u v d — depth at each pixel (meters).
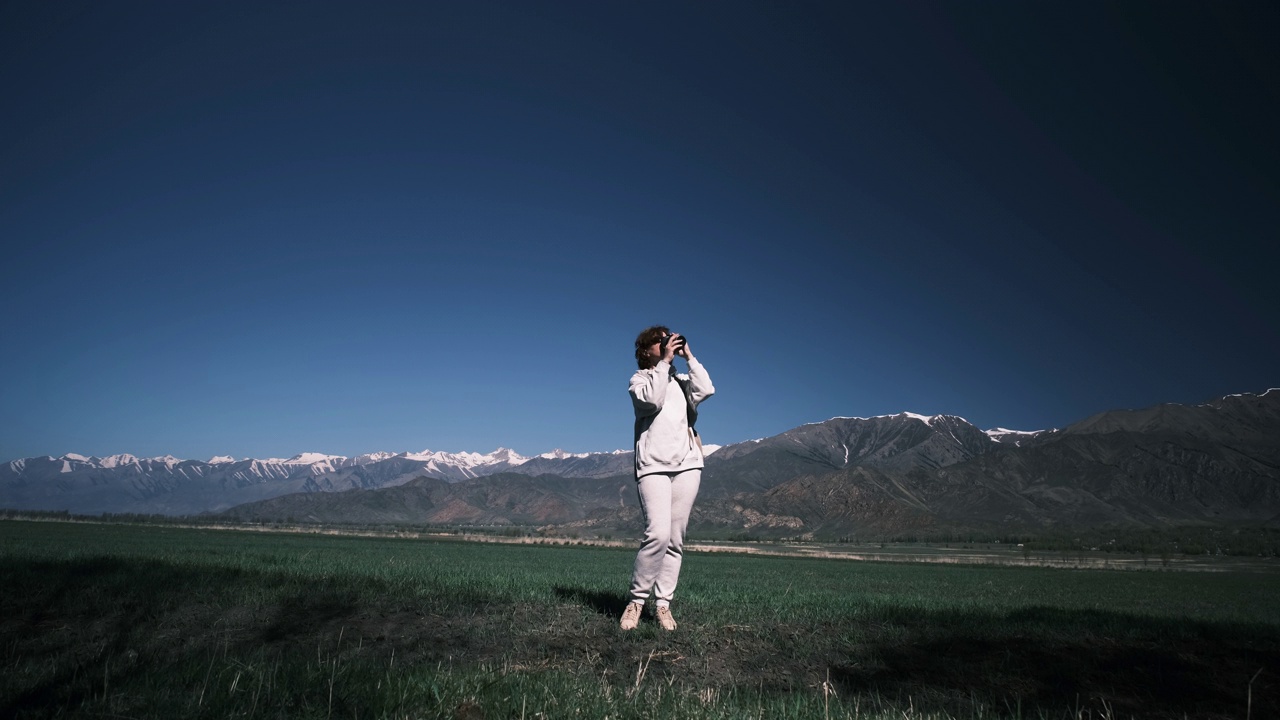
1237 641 6.23
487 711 3.82
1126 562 92.19
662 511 6.07
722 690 4.85
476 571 14.62
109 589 6.78
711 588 12.05
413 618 6.21
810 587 20.52
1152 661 5.59
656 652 5.53
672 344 6.27
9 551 14.22
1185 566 83.06
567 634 5.86
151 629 5.67
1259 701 4.92
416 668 4.56
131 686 3.94
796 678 5.23
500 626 6.01
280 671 4.33
